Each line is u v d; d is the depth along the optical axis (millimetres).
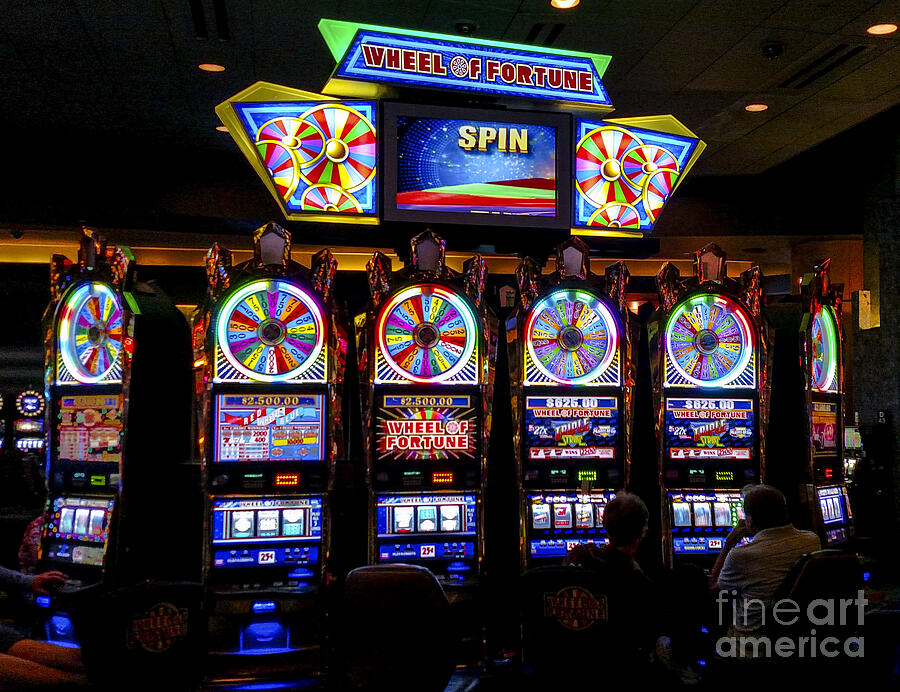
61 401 3881
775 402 4664
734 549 3281
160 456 3945
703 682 3381
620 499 3262
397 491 3842
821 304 4516
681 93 5828
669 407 4230
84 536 3711
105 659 3084
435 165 4270
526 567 3977
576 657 3119
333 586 3783
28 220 7219
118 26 4734
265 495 3705
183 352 4180
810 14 4617
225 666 3594
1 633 3148
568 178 4434
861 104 6008
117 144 6855
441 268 3898
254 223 7305
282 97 4195
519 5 4539
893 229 6762
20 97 5859
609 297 4105
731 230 7832
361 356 3848
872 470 6609
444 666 2639
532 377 4047
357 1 4465
